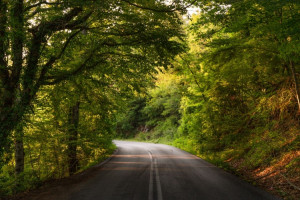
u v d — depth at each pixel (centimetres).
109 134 1995
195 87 1919
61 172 1403
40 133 1164
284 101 1254
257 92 1510
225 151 1666
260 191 684
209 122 1884
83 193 678
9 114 813
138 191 692
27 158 1315
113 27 1020
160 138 4062
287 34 734
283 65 1128
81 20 926
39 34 858
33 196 663
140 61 1123
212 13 986
